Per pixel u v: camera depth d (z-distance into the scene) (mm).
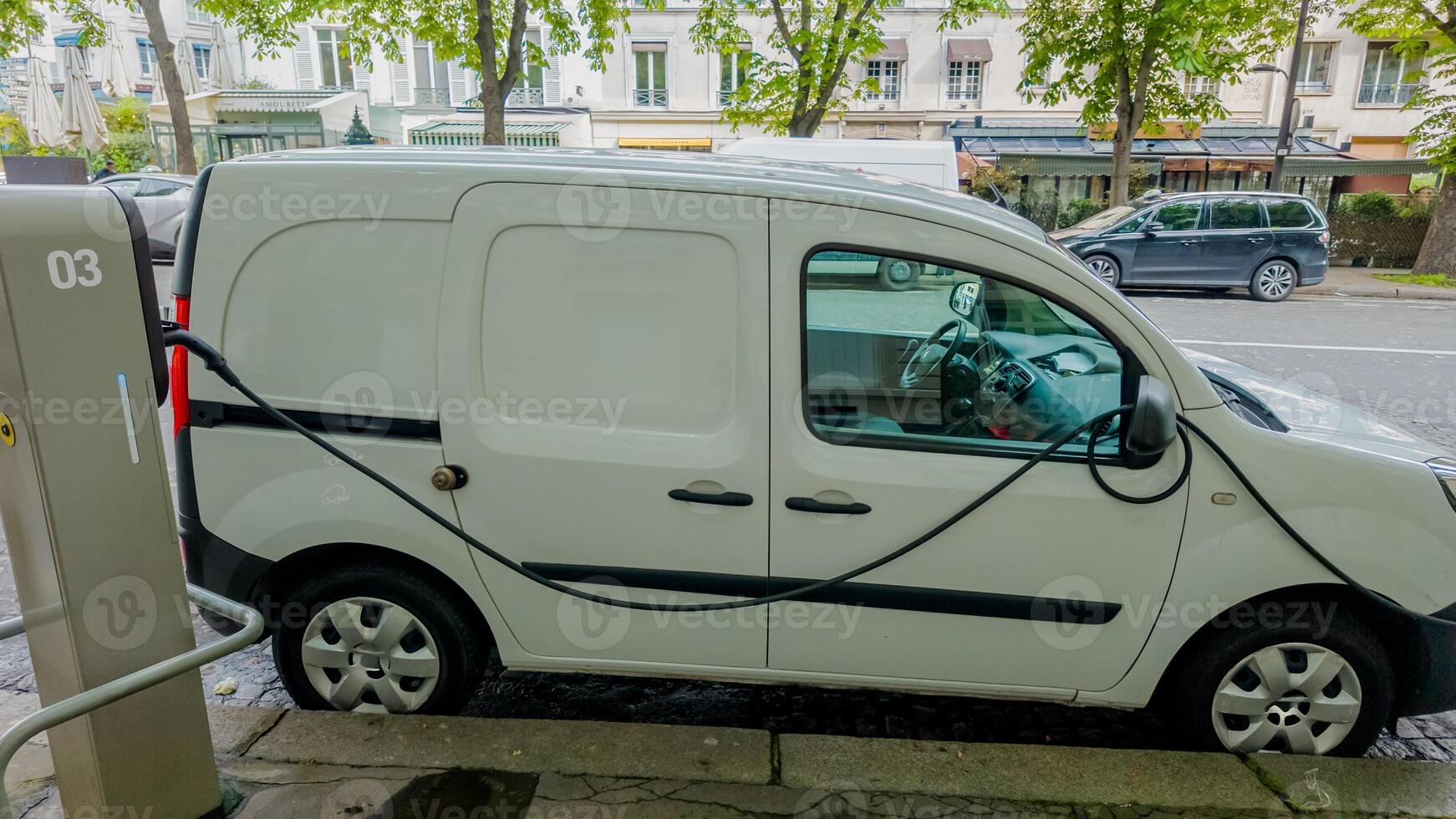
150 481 2016
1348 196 21312
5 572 4168
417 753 2561
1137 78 16469
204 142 26234
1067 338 2543
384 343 2559
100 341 1883
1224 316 12648
